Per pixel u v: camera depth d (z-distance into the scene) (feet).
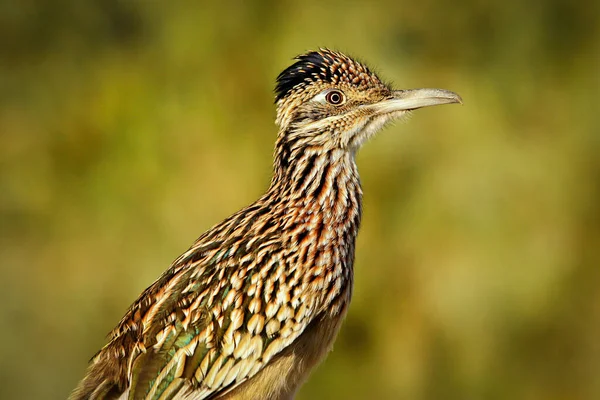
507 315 47.96
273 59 49.11
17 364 51.83
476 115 48.78
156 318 27.78
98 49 53.57
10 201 52.03
